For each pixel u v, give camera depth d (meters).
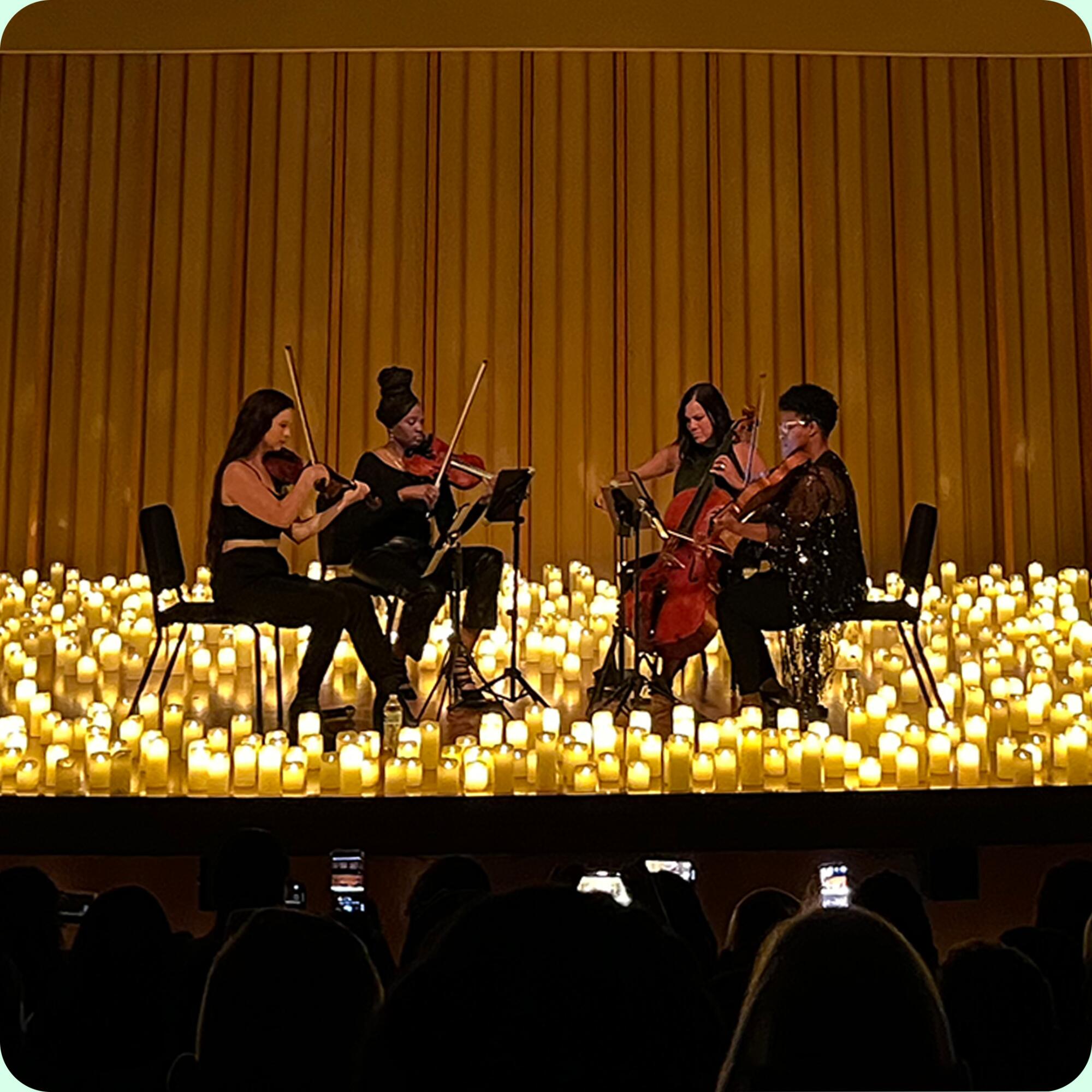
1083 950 2.92
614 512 5.71
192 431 9.46
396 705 5.48
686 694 6.34
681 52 9.45
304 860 4.59
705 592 6.07
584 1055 1.44
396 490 5.95
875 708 5.28
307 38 8.98
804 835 4.64
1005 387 9.52
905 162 9.62
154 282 9.48
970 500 9.57
